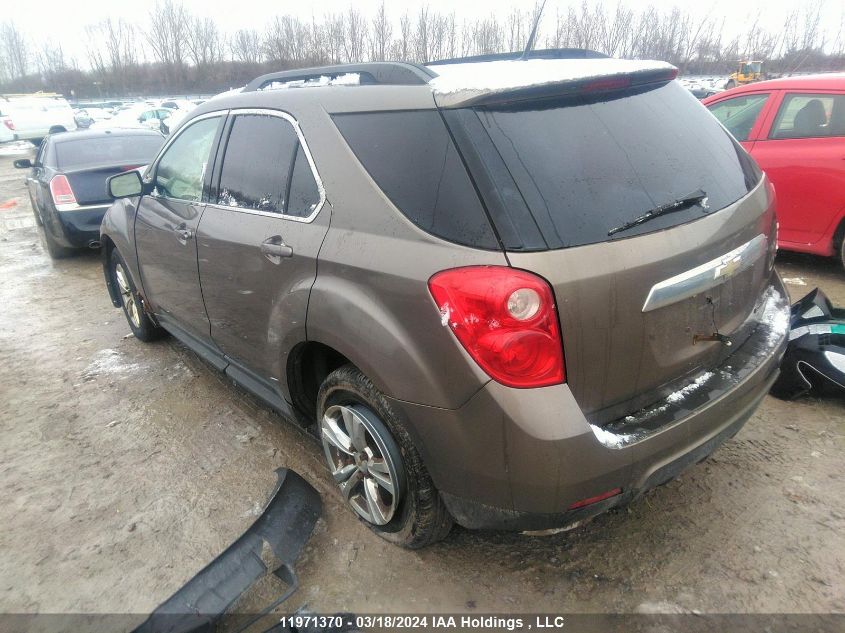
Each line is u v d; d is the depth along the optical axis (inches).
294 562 94.4
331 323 87.5
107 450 128.9
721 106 230.1
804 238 201.3
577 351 71.8
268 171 105.6
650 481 78.4
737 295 90.4
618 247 73.6
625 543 95.8
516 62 93.1
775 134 205.3
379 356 80.7
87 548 101.6
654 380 80.4
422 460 83.5
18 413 146.2
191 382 156.6
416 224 78.9
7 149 1058.1
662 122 88.9
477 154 75.0
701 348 85.4
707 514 100.6
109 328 199.6
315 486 113.0
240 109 116.3
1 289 252.1
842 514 99.2
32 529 106.7
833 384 124.5
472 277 71.3
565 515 75.1
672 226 79.2
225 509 109.0
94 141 301.4
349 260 85.1
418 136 81.7
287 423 135.4
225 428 134.4
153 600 91.0
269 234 101.0
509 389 70.7
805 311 133.7
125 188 141.6
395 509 90.7
